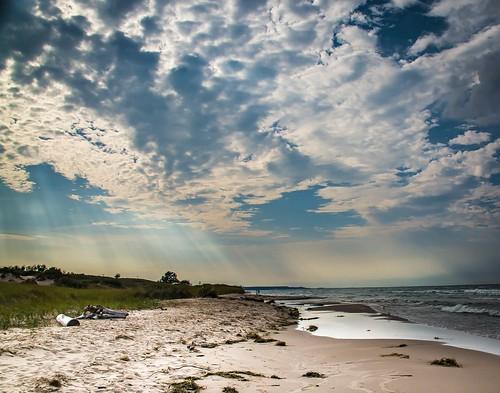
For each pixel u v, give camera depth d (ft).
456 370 30.42
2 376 22.61
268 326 68.85
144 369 27.04
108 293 102.83
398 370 30.55
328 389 24.32
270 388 24.02
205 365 29.91
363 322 76.23
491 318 77.51
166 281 230.07
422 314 90.27
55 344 33.27
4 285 78.33
